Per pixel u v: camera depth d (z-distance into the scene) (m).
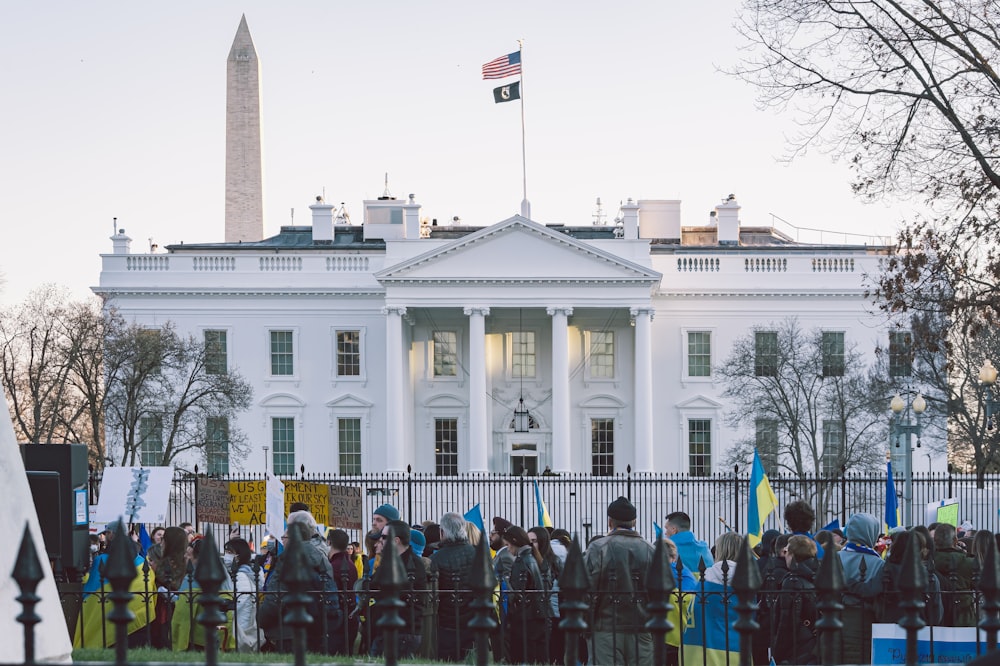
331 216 90.31
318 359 85.12
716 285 83.88
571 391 85.44
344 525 28.30
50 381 74.62
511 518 69.06
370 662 14.06
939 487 63.06
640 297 80.88
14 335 73.25
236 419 83.00
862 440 75.62
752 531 25.25
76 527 15.44
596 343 85.88
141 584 17.03
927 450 76.88
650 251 86.81
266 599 15.89
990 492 55.84
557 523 69.31
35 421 71.56
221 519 29.77
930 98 27.55
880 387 72.19
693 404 84.19
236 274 85.00
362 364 85.06
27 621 7.46
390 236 92.25
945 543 16.03
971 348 62.72
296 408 84.88
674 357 84.56
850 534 14.83
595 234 94.06
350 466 85.00
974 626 13.90
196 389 77.88
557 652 16.69
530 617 15.66
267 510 25.17
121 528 9.90
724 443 84.12
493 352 85.44
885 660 13.27
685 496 66.44
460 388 85.62
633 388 85.06
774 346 82.38
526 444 85.25
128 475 25.70
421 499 70.06
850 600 14.40
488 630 8.19
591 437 85.50
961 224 29.81
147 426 76.56
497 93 84.44
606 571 14.45
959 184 28.78
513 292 81.06
